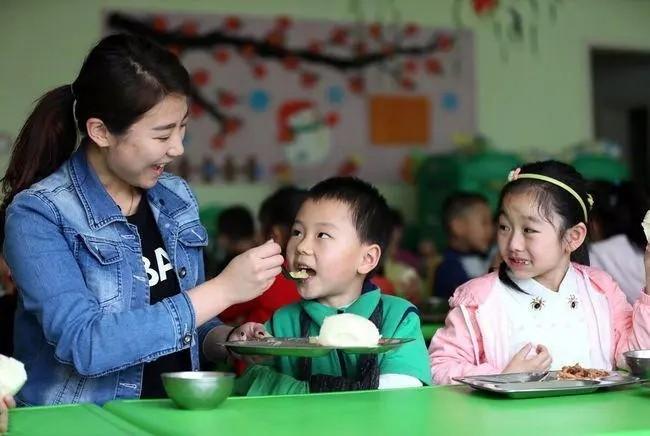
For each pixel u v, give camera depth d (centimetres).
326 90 699
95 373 170
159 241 204
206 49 668
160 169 186
